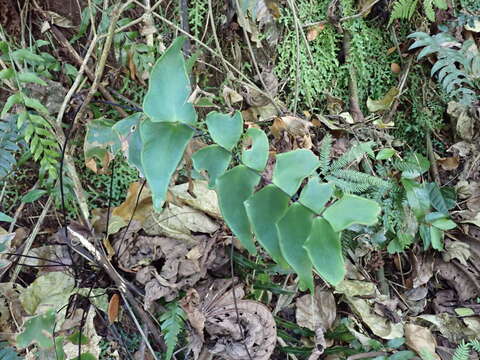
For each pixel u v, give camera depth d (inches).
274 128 29.8
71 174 25.3
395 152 31.4
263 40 31.1
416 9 33.3
